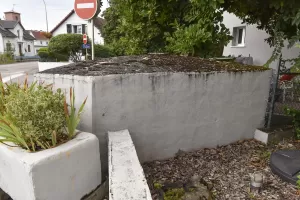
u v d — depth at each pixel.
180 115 2.91
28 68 20.33
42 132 1.80
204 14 4.21
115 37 13.19
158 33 4.98
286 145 3.44
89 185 1.98
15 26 39.50
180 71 2.82
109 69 2.73
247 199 2.16
